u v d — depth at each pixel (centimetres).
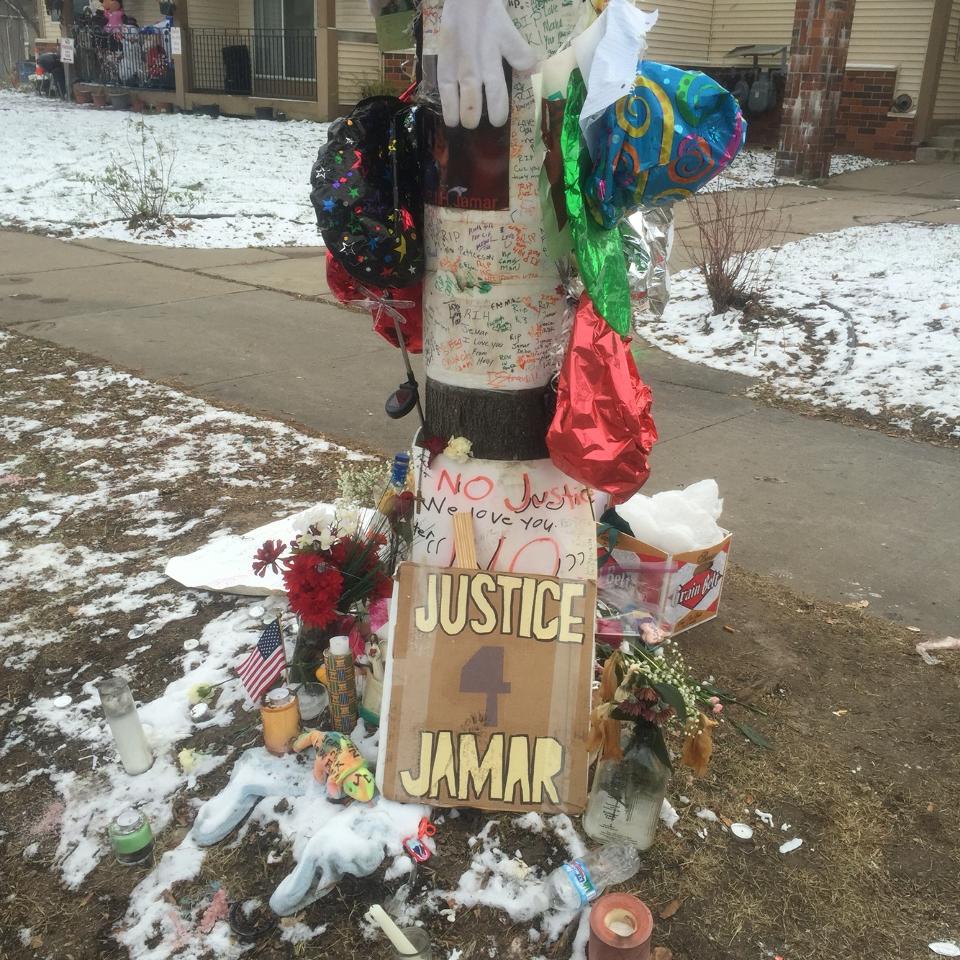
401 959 205
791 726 290
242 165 1432
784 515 433
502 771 243
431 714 245
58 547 388
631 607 317
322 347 684
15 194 1223
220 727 281
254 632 326
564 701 245
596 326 227
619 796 237
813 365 641
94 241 1043
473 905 223
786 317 715
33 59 2722
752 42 1775
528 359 239
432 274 240
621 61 191
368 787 241
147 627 330
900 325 679
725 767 271
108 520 412
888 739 286
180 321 742
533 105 216
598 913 210
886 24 1658
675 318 744
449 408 248
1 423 524
